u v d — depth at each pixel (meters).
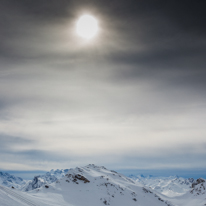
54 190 199.75
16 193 123.88
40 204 126.12
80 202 181.75
